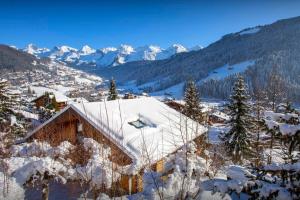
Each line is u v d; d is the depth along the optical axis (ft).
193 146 28.22
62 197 35.06
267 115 21.20
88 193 35.55
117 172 33.19
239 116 92.94
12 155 43.34
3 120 91.15
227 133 94.43
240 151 90.38
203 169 27.09
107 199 31.83
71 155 40.60
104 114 64.34
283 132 18.99
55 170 33.73
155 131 63.93
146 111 74.23
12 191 32.91
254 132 89.04
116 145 53.31
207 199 24.70
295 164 19.44
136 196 27.25
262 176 21.12
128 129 61.11
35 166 33.55
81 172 33.60
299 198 18.66
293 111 23.08
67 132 64.85
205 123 32.17
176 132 64.34
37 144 45.47
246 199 24.30
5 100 96.68
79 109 62.49
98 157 36.78
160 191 25.82
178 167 26.32
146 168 34.47
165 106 83.66
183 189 24.84
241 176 20.79
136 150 52.54
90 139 41.83
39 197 35.09
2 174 34.78
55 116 66.90
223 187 20.72
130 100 77.41
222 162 35.17
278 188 19.22
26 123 102.47
